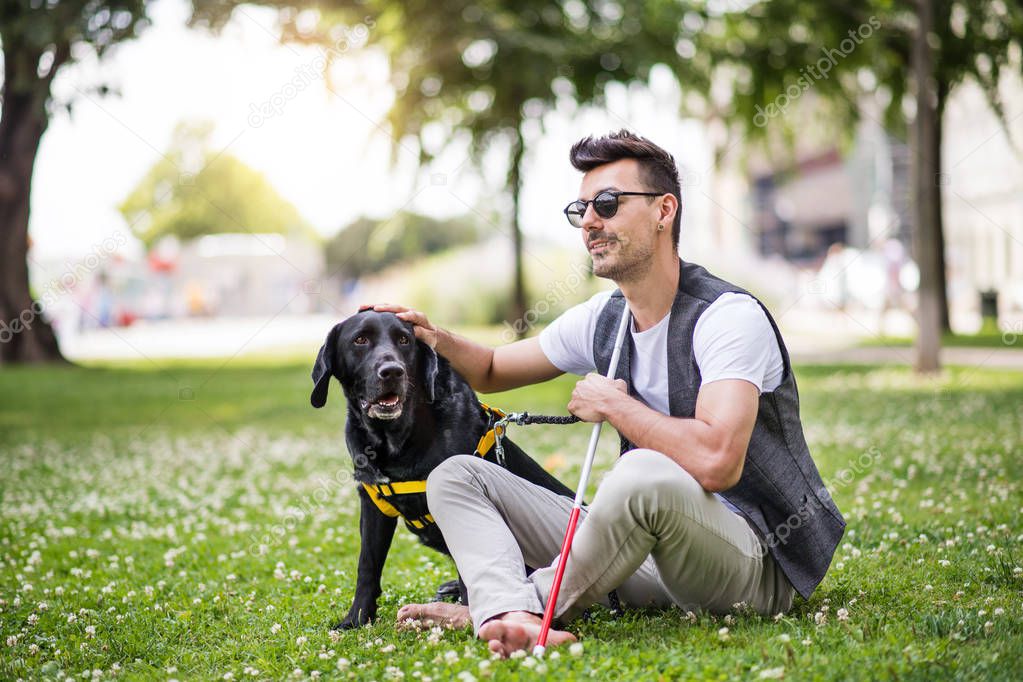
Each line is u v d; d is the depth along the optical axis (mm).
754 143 16172
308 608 3670
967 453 6223
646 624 3010
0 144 15078
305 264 31312
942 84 13758
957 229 25047
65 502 6297
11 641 3379
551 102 15695
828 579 3564
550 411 10055
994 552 3775
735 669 2500
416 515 3326
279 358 18719
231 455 8250
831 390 10609
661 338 3045
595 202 3010
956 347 14742
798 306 26312
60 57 11258
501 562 2904
